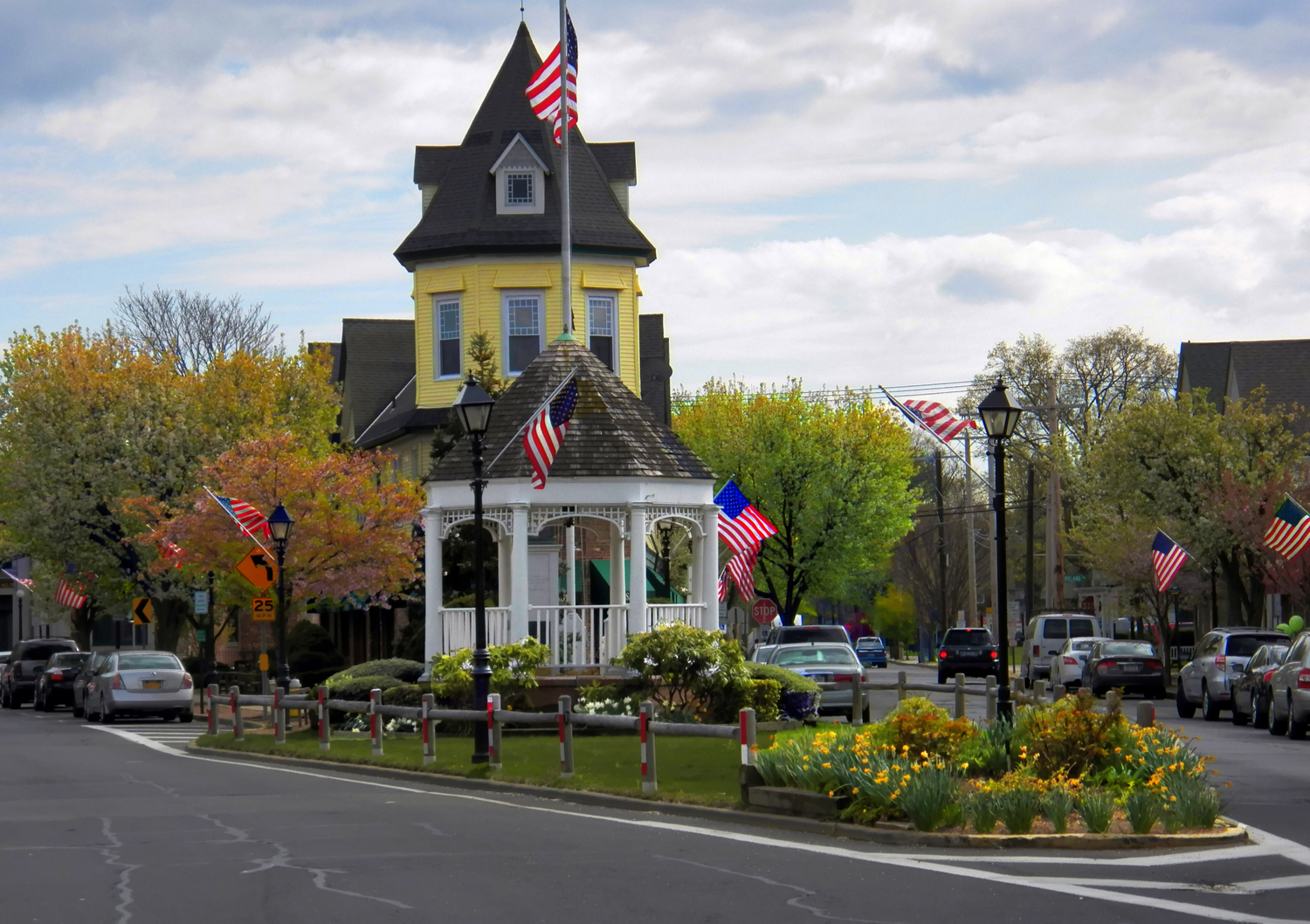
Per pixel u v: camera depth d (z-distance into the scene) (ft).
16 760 88.99
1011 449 272.72
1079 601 287.28
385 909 36.63
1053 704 59.06
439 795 66.39
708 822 55.21
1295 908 36.86
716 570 100.83
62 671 156.35
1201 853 46.65
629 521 97.86
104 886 40.50
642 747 62.08
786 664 110.32
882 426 210.18
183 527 143.02
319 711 89.45
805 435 206.69
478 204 156.97
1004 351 277.44
